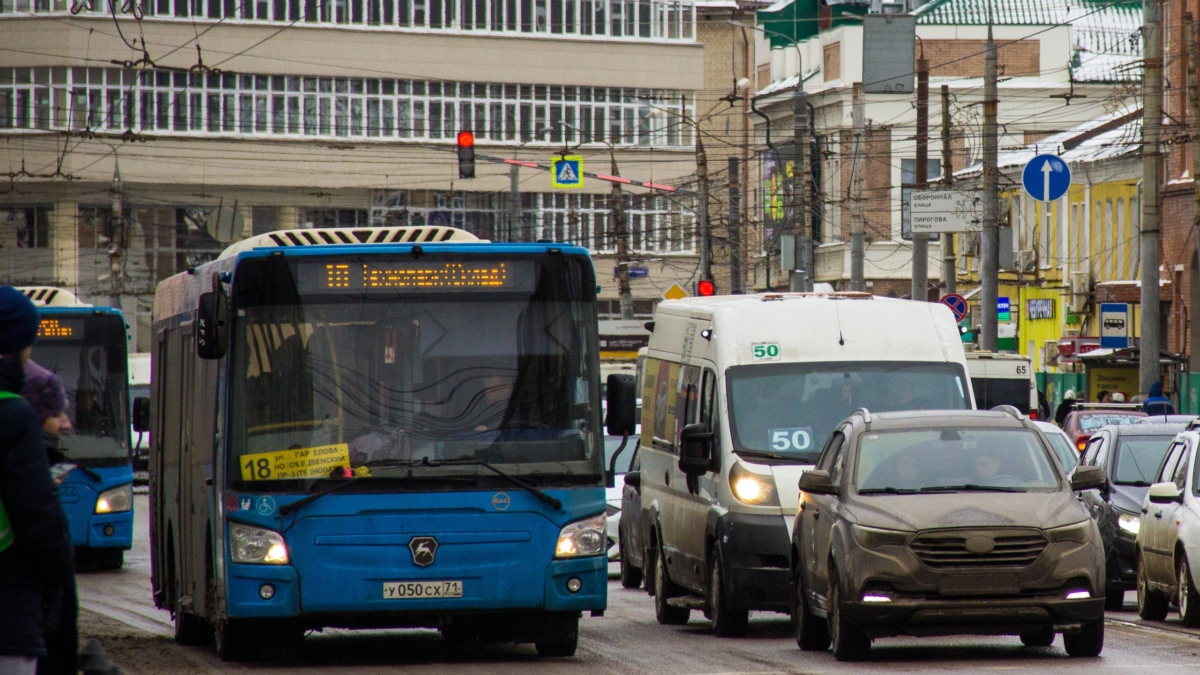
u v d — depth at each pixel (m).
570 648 49.19
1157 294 117.62
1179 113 174.38
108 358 88.94
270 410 45.38
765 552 54.72
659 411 67.25
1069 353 194.88
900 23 175.38
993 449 48.62
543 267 46.69
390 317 45.91
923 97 168.12
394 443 45.34
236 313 45.78
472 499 45.31
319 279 45.91
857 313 59.12
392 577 44.97
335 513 44.97
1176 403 155.38
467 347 46.03
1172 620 61.94
